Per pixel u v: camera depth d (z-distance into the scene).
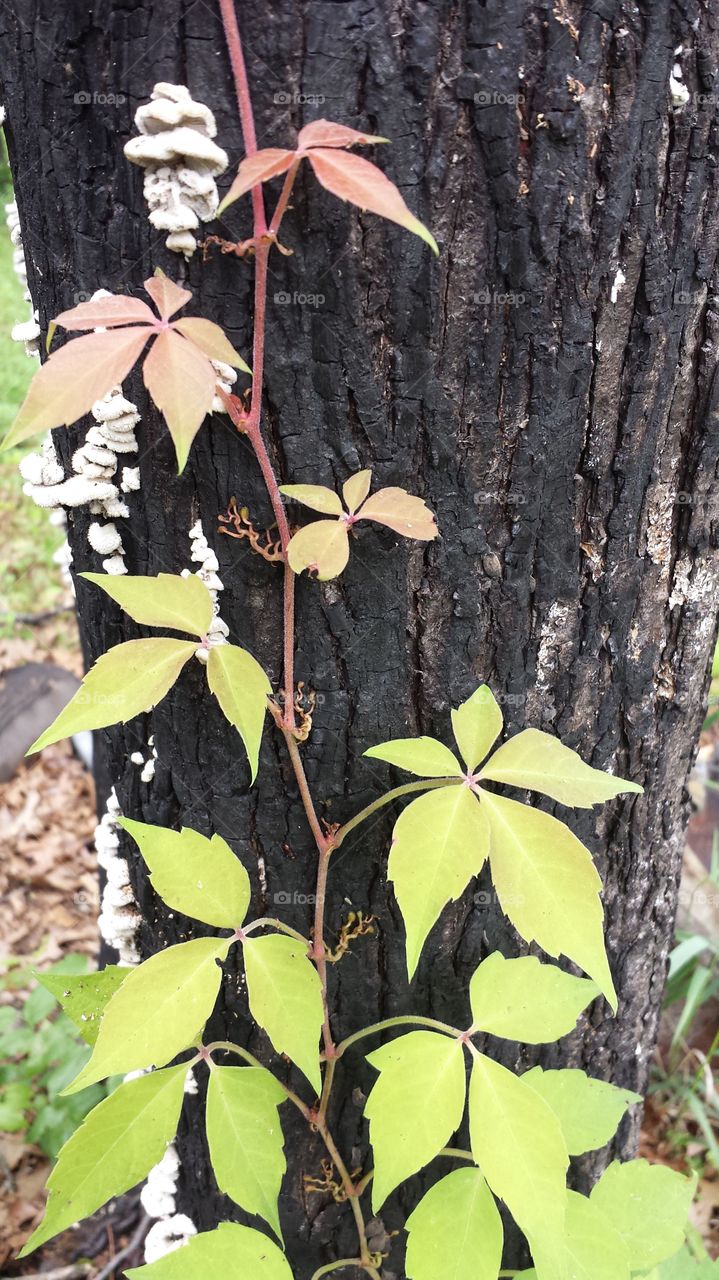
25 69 0.32
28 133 0.33
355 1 0.28
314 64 0.29
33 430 0.25
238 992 0.44
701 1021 0.82
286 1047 0.32
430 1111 0.32
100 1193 0.33
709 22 0.31
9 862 1.09
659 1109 0.79
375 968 0.44
